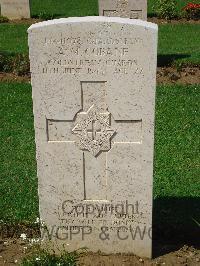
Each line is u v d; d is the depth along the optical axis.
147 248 1.79
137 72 1.58
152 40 1.54
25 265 1.65
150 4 6.54
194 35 5.13
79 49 1.58
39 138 1.69
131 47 1.56
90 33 1.55
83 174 1.73
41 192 1.76
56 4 6.68
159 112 3.11
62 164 1.72
